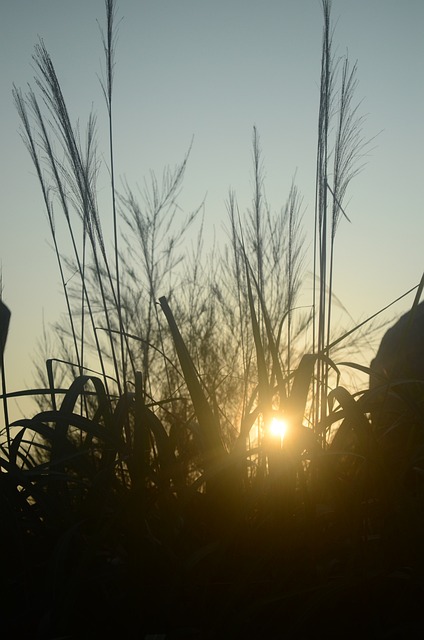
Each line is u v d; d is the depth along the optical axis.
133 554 1.24
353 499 1.32
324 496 1.45
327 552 1.41
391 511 1.29
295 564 1.33
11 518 1.31
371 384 2.48
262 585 1.31
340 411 1.42
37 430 1.36
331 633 1.30
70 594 1.17
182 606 1.27
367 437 1.32
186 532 1.32
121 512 1.23
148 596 1.26
